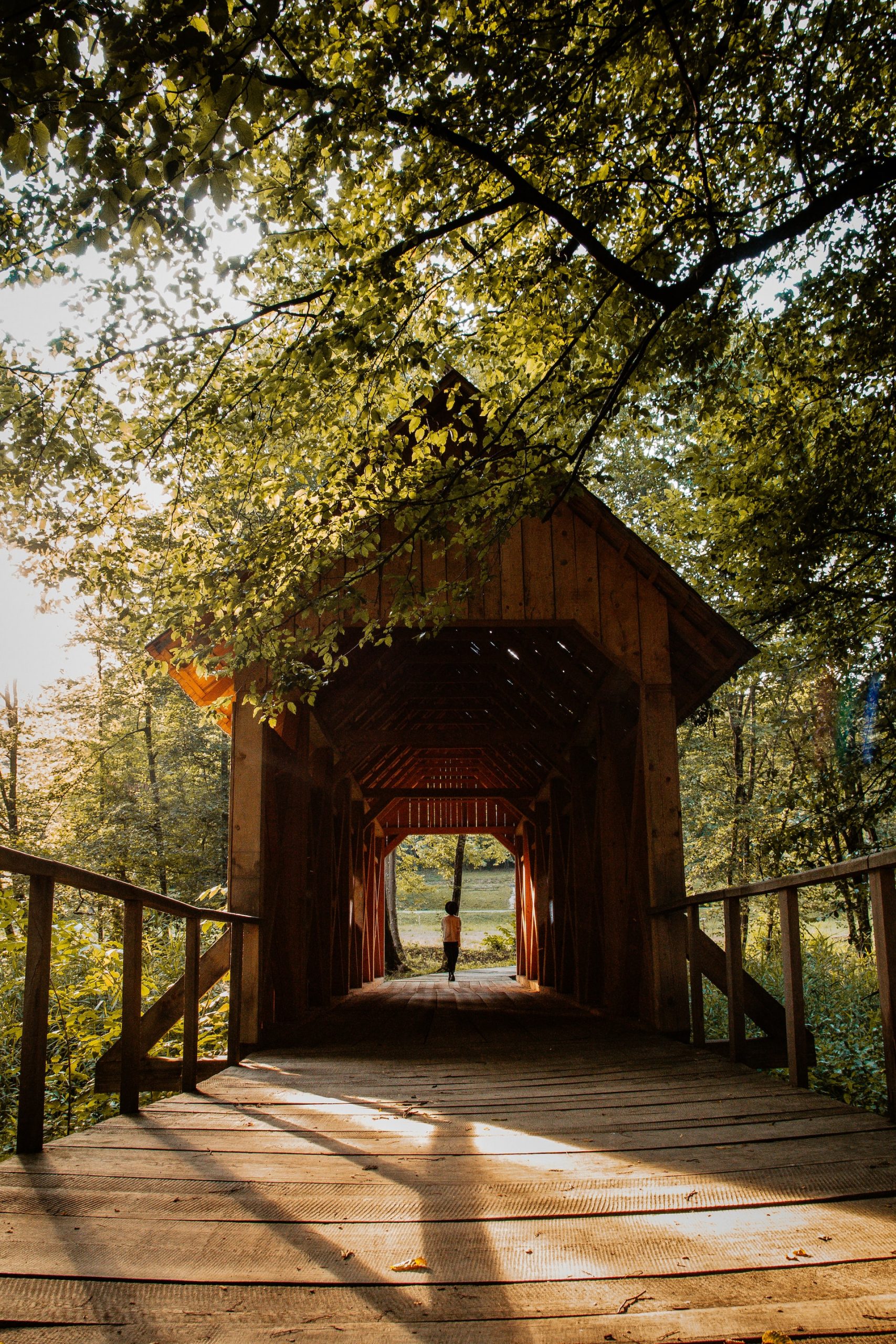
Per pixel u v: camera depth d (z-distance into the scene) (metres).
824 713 11.58
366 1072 4.88
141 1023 5.34
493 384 6.43
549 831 13.38
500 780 15.54
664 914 6.21
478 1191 2.45
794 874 3.68
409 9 4.04
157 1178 2.55
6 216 4.28
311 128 4.05
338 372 5.02
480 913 35.62
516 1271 1.88
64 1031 6.04
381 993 12.79
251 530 5.86
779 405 8.81
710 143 6.15
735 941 4.75
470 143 4.70
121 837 16.92
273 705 5.54
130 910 3.49
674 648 6.90
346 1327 1.63
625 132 5.75
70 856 16.66
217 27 2.95
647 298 5.38
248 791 6.07
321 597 5.62
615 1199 2.35
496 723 12.40
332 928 9.45
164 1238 2.06
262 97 3.25
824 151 6.22
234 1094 4.10
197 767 18.25
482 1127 3.31
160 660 6.34
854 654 9.66
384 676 9.30
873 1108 5.99
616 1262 1.92
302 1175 2.61
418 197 5.23
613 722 7.95
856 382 8.48
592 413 6.11
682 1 4.56
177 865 17.09
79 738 19.31
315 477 6.01
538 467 5.46
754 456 9.14
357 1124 3.40
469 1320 1.66
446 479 5.52
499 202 5.08
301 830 7.25
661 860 6.24
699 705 7.22
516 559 6.58
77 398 5.18
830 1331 1.59
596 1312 1.68
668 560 12.55
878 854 2.93
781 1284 1.79
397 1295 1.77
